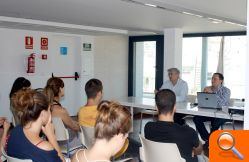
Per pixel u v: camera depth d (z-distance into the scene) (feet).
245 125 5.38
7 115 25.79
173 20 21.68
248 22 5.31
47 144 6.95
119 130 4.88
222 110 16.49
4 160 8.52
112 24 24.82
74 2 15.93
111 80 33.88
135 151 17.67
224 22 22.29
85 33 29.04
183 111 16.92
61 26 24.40
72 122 12.28
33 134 7.00
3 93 25.50
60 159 7.22
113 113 4.91
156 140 8.87
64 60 29.73
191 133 8.75
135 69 35.50
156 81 33.27
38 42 27.37
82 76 30.58
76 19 22.26
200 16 19.58
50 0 15.53
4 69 25.48
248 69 5.32
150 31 29.25
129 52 35.35
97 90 11.76
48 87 11.74
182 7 16.75
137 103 19.57
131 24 24.49
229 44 29.66
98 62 32.45
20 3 16.44
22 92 7.25
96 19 22.13
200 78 31.60
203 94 17.37
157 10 17.80
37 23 22.91
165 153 8.52
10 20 21.44
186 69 32.42
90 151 5.02
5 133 9.32
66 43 29.86
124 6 16.76
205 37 30.91
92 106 11.39
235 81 29.58
